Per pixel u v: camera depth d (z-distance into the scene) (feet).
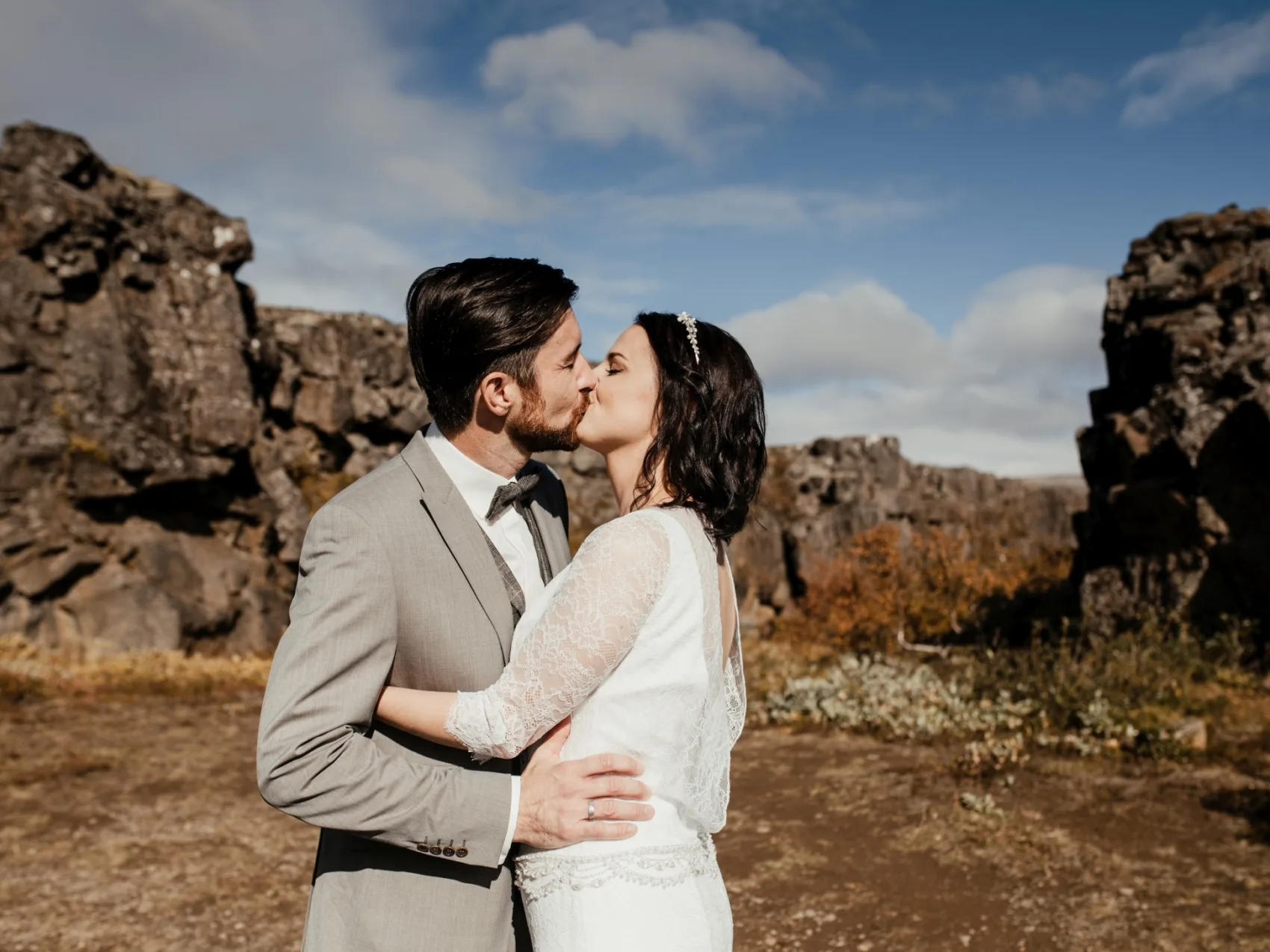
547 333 5.82
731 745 6.28
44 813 21.16
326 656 5.02
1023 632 57.72
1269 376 38.65
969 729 27.86
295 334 76.54
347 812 4.91
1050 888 15.62
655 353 6.12
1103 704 26.53
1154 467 42.22
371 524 5.31
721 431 6.02
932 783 22.43
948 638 66.69
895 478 122.62
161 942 14.48
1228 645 33.30
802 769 24.88
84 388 50.67
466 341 5.74
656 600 5.53
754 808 21.27
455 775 5.30
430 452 5.83
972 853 17.42
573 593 5.36
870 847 18.08
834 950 13.66
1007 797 20.93
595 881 5.34
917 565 71.46
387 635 5.25
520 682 5.29
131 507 52.24
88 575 48.70
